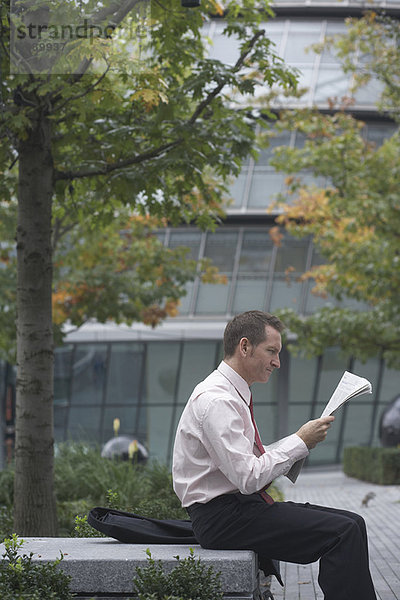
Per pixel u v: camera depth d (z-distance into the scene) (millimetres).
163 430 38125
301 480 30953
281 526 4371
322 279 22578
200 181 9562
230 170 9633
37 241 9109
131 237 20172
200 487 4551
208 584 4121
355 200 18359
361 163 18812
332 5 36438
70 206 11344
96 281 18828
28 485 8906
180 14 8711
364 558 4258
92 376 38219
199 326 37125
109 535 4961
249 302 37156
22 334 9055
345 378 4598
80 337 37594
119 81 9617
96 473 12500
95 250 19359
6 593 4008
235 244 37688
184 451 4609
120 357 38219
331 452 38094
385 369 38219
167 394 38094
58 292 19531
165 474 12828
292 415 37781
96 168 9570
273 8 36656
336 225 20812
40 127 8992
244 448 4395
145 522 5160
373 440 38344
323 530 4309
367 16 18391
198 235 37781
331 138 19250
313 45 19422
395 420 30109
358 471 28984
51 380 9133
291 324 21766
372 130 35375
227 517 4461
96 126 9547
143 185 9234
